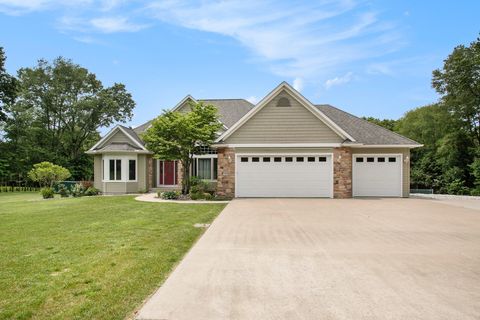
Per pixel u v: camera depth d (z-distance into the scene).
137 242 7.92
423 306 4.27
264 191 18.88
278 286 4.96
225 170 18.94
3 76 35.12
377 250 7.09
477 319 3.93
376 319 3.92
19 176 38.31
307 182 18.75
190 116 18.86
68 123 44.84
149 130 19.80
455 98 34.00
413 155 39.28
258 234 8.77
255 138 18.92
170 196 18.53
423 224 10.27
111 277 5.40
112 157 24.05
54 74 43.25
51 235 8.84
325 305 4.30
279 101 18.91
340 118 22.47
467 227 9.79
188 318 3.95
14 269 5.88
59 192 24.59
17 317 4.00
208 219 11.46
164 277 5.45
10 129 38.69
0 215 12.85
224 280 5.23
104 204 16.31
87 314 4.07
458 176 32.78
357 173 19.88
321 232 9.03
